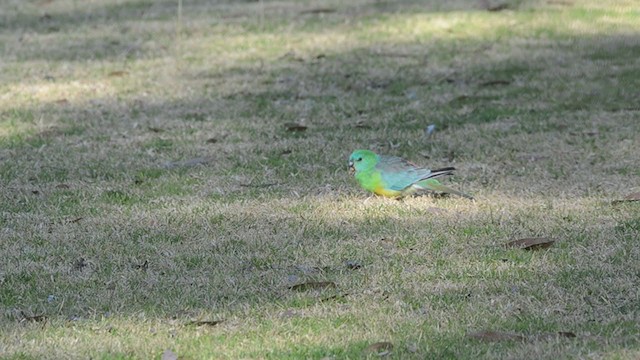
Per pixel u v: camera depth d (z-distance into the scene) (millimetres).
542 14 22078
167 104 16422
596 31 20703
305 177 12711
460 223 10805
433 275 9375
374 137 14453
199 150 14000
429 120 15258
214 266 9766
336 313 8578
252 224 10953
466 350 7766
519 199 11633
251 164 13312
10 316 8680
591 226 10586
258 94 16906
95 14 24031
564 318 8336
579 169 12781
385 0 24172
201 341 8109
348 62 18781
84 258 10055
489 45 19750
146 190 12336
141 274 9578
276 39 20719
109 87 17516
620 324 8164
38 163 13500
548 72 17797
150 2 25281
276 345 7992
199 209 11492
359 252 10039
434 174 11586
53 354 7918
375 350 7824
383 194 11680
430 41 20172
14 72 18688
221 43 20578
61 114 15906
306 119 15508
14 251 10258
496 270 9438
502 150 13688
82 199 12023
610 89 16672
